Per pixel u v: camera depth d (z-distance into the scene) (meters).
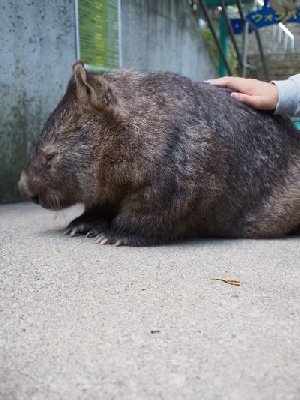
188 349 0.40
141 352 0.40
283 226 0.87
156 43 1.81
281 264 0.66
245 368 0.37
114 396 0.33
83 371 0.37
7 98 1.21
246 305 0.50
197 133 0.80
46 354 0.39
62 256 0.69
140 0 1.67
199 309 0.49
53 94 1.33
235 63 2.56
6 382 0.35
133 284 0.56
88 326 0.45
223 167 0.81
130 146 0.79
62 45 1.33
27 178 0.84
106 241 0.79
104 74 0.84
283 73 2.70
